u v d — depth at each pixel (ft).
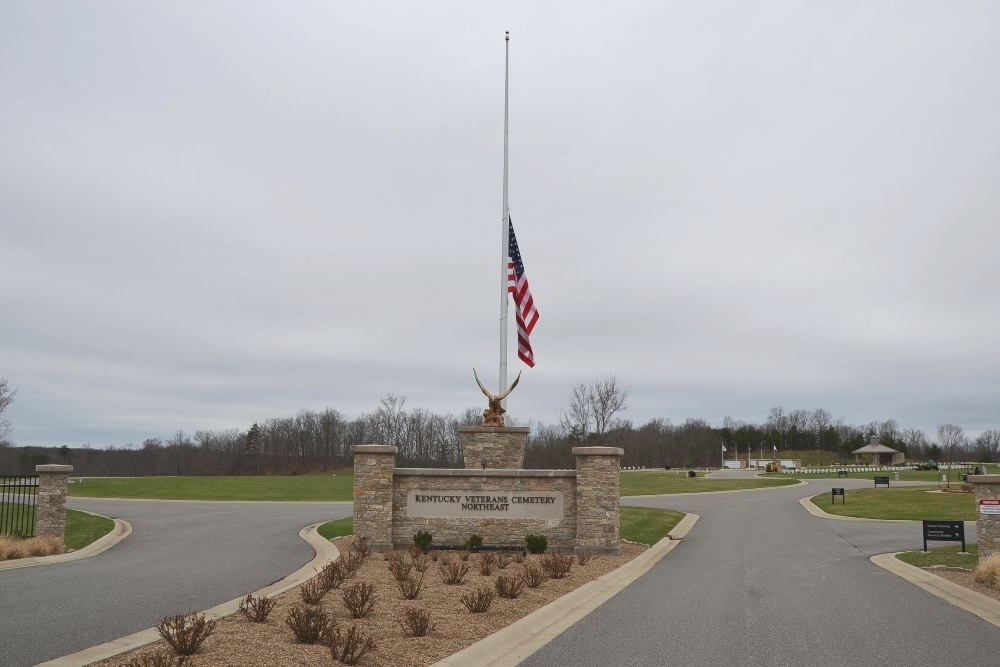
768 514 108.78
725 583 48.57
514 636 31.71
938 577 49.75
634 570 55.11
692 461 359.87
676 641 31.09
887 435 440.04
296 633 28.73
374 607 36.52
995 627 34.06
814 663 27.37
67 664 24.61
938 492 137.90
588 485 63.52
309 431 299.79
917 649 29.60
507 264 79.41
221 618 32.58
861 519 99.66
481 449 73.51
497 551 62.39
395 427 281.33
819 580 49.70
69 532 74.13
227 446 304.30
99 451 289.33
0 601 37.29
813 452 440.45
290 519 90.94
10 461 235.61
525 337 76.43
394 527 65.05
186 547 64.13
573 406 256.32
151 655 25.62
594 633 32.78
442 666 26.20
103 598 38.42
